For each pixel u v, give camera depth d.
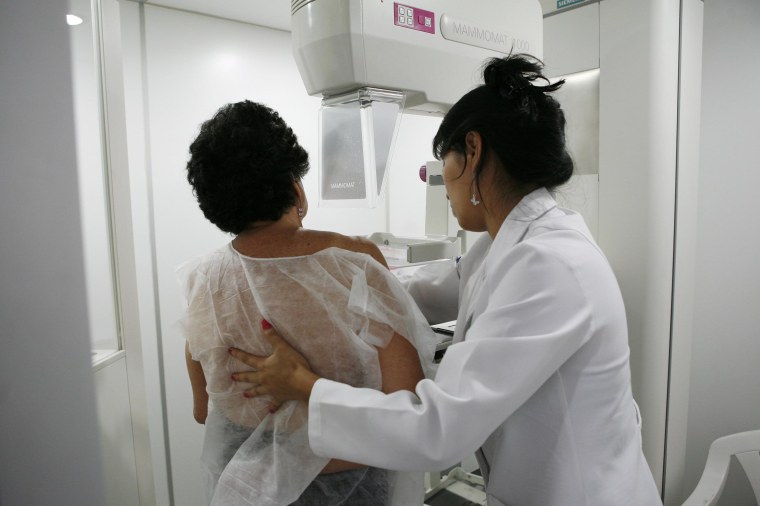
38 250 0.42
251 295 0.75
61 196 0.44
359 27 0.92
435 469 0.65
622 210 1.36
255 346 0.77
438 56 1.05
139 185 1.80
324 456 0.70
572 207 1.45
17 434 0.41
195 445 1.97
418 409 0.65
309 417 0.69
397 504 0.84
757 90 1.63
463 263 1.06
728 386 1.78
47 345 0.43
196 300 0.81
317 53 0.96
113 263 1.05
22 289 0.41
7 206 0.39
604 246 1.41
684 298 1.44
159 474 1.90
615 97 1.34
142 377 1.13
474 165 0.78
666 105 1.29
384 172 1.06
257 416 0.78
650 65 1.27
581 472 0.73
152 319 1.86
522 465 0.77
